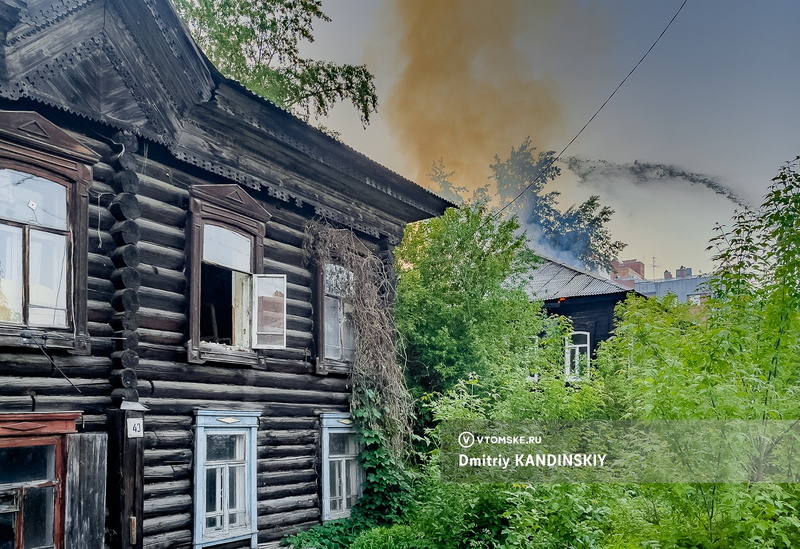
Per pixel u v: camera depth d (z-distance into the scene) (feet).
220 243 31.37
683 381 18.40
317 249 37.14
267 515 31.81
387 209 44.37
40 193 22.95
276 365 33.81
